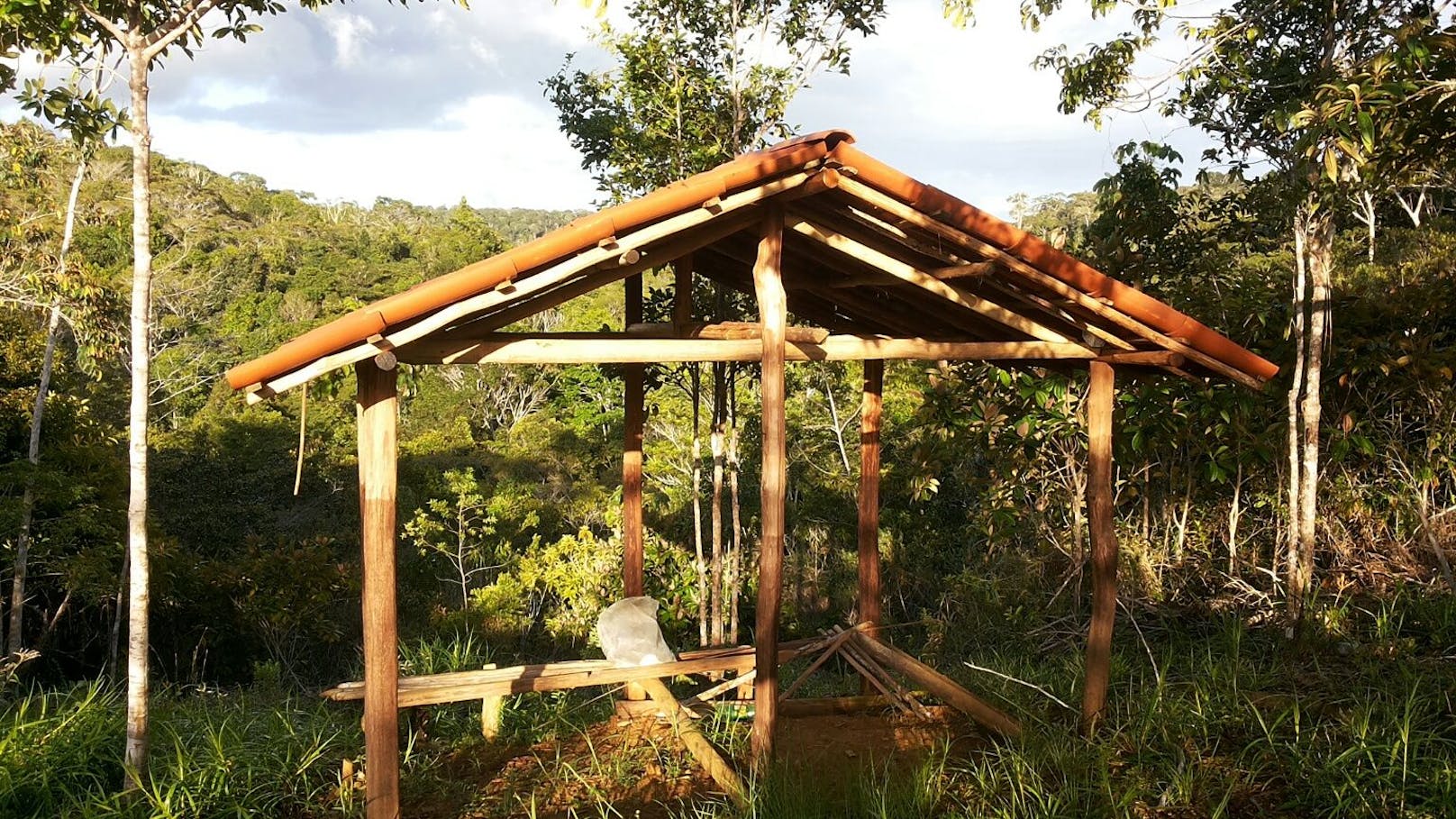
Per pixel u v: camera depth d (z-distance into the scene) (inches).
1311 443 235.9
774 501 162.1
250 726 190.7
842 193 161.3
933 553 476.4
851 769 180.2
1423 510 255.1
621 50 321.7
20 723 169.8
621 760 185.2
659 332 186.9
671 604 439.5
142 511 155.9
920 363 357.1
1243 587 269.7
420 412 1213.1
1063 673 232.1
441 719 213.6
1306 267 254.2
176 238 1268.5
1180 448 296.0
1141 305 168.9
